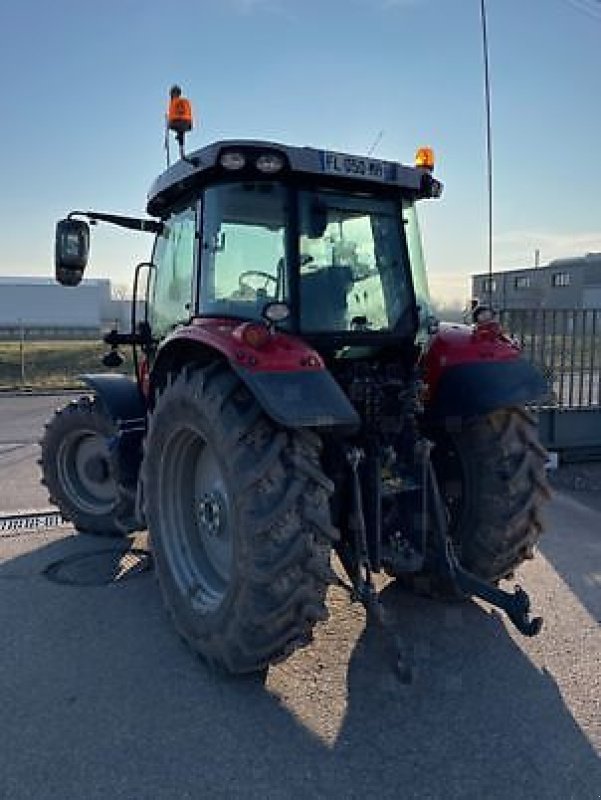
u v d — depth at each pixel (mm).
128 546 4668
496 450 3447
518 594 2930
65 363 21188
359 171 3236
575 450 7219
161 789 2277
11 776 2332
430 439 3660
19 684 2898
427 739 2547
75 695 2820
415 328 3545
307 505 2732
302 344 2928
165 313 3996
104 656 3146
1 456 7625
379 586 3912
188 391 3070
